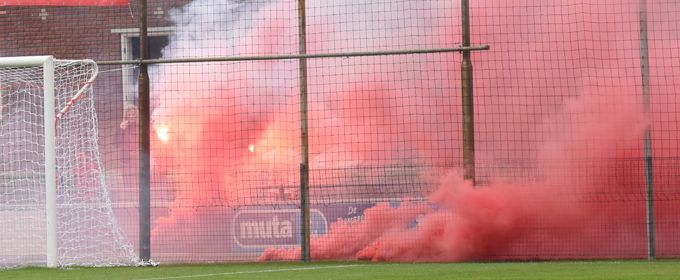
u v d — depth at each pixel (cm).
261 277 3800
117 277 3928
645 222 5025
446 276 3638
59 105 5084
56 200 4722
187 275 3972
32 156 5159
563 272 3753
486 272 3794
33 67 4875
